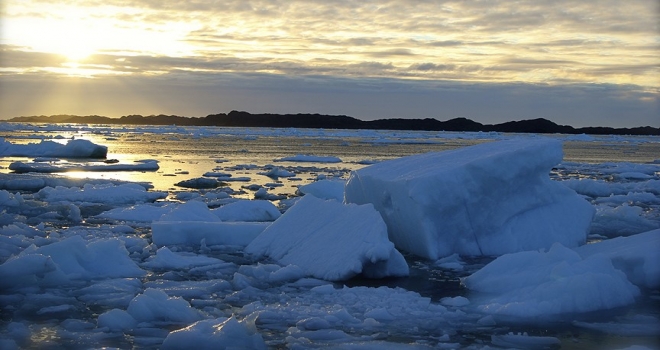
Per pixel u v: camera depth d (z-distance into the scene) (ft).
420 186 31.09
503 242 32.53
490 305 23.58
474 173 31.71
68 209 46.24
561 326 21.70
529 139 37.73
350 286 26.89
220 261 30.96
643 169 102.53
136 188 57.57
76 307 23.31
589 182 68.03
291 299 24.58
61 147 115.03
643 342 20.06
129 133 279.28
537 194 33.47
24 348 18.98
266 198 56.65
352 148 177.06
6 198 46.34
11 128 300.20
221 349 18.78
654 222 43.14
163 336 20.33
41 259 26.16
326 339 20.04
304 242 31.30
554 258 26.50
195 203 40.50
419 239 32.04
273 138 256.73
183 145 173.99
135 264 29.27
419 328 21.38
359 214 30.25
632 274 27.07
